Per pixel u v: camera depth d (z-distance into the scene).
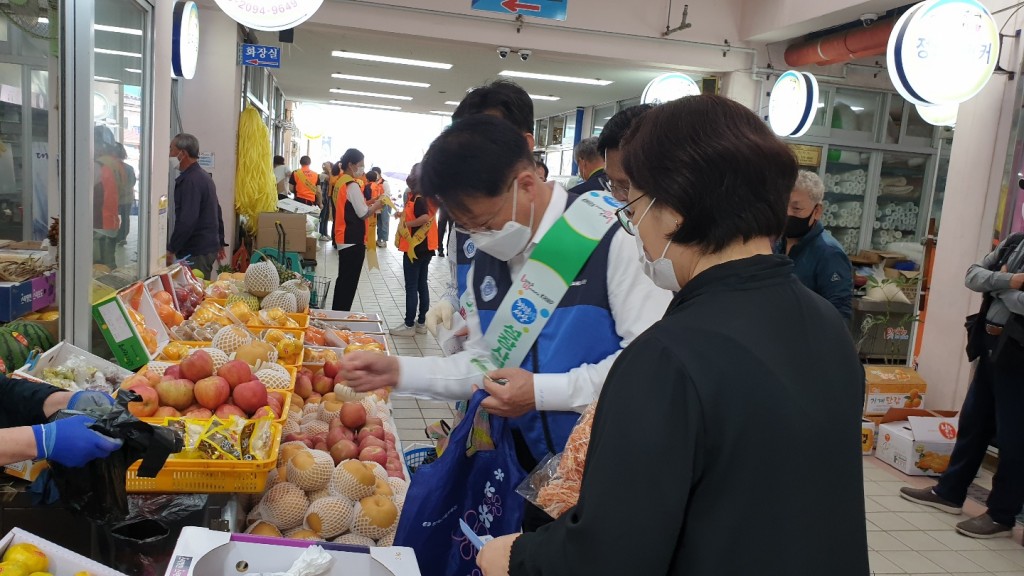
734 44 7.85
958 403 4.92
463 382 1.64
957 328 4.94
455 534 1.59
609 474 0.84
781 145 0.94
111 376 2.29
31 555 1.38
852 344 0.99
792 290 0.96
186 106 7.30
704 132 0.92
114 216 3.13
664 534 0.82
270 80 12.52
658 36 7.68
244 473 1.77
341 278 6.86
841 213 8.04
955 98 4.35
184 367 2.14
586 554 0.83
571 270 1.51
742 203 0.91
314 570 1.36
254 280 4.00
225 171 7.48
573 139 14.69
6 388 1.79
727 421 0.83
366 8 7.02
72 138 2.54
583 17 7.49
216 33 7.22
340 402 2.81
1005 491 3.63
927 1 4.32
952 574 3.29
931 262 5.58
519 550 0.95
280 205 8.35
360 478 2.04
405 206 7.22
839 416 0.91
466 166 1.41
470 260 1.87
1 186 3.56
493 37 7.34
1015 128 4.59
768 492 0.83
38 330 2.64
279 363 2.84
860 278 7.31
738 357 0.85
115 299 2.67
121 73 3.20
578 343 1.51
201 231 5.75
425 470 1.56
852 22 6.96
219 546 1.39
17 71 3.53
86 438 1.39
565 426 1.54
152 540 1.70
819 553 0.86
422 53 9.31
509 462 1.54
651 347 0.88
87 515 1.51
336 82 13.77
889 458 4.56
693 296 0.94
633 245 1.49
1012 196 4.62
